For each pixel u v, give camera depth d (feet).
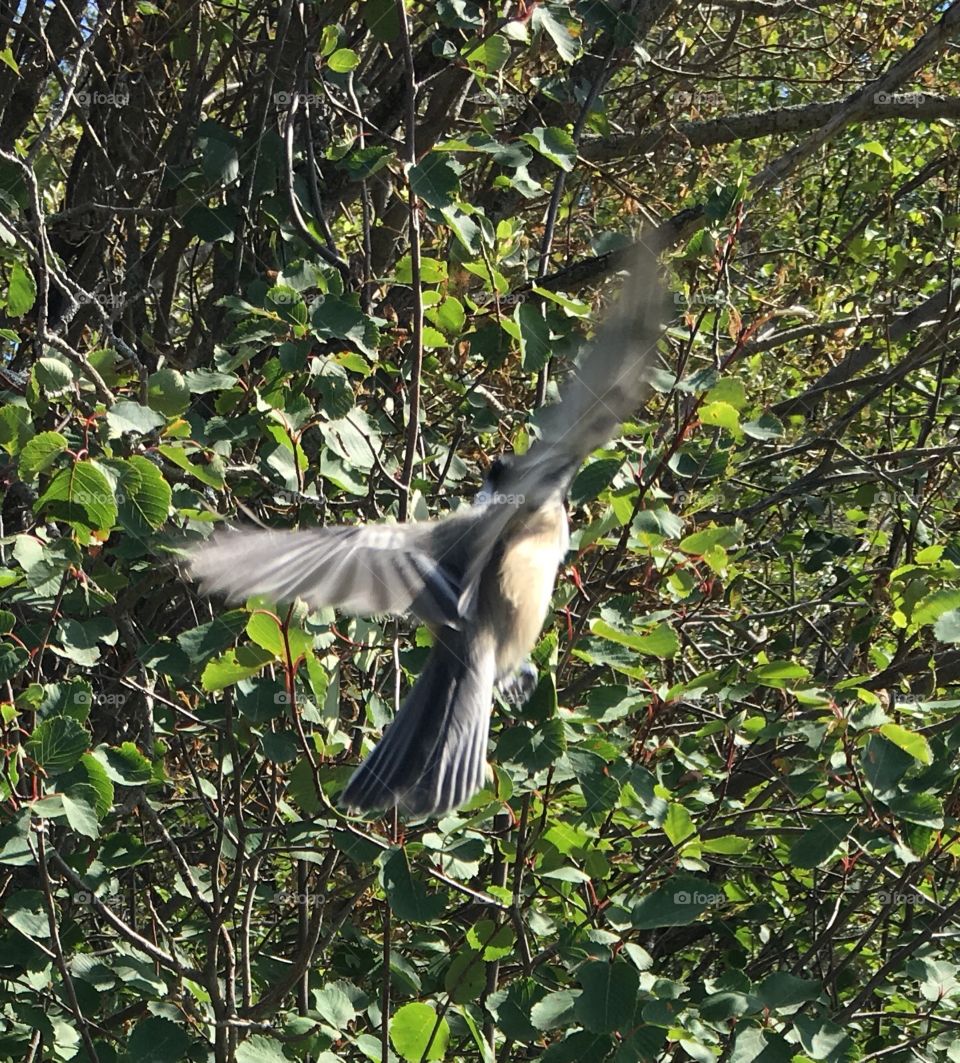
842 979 37.11
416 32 44.42
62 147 51.65
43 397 28.17
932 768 28.40
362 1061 32.89
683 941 41.32
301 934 31.81
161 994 28.94
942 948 36.65
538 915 30.14
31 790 27.55
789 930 38.40
